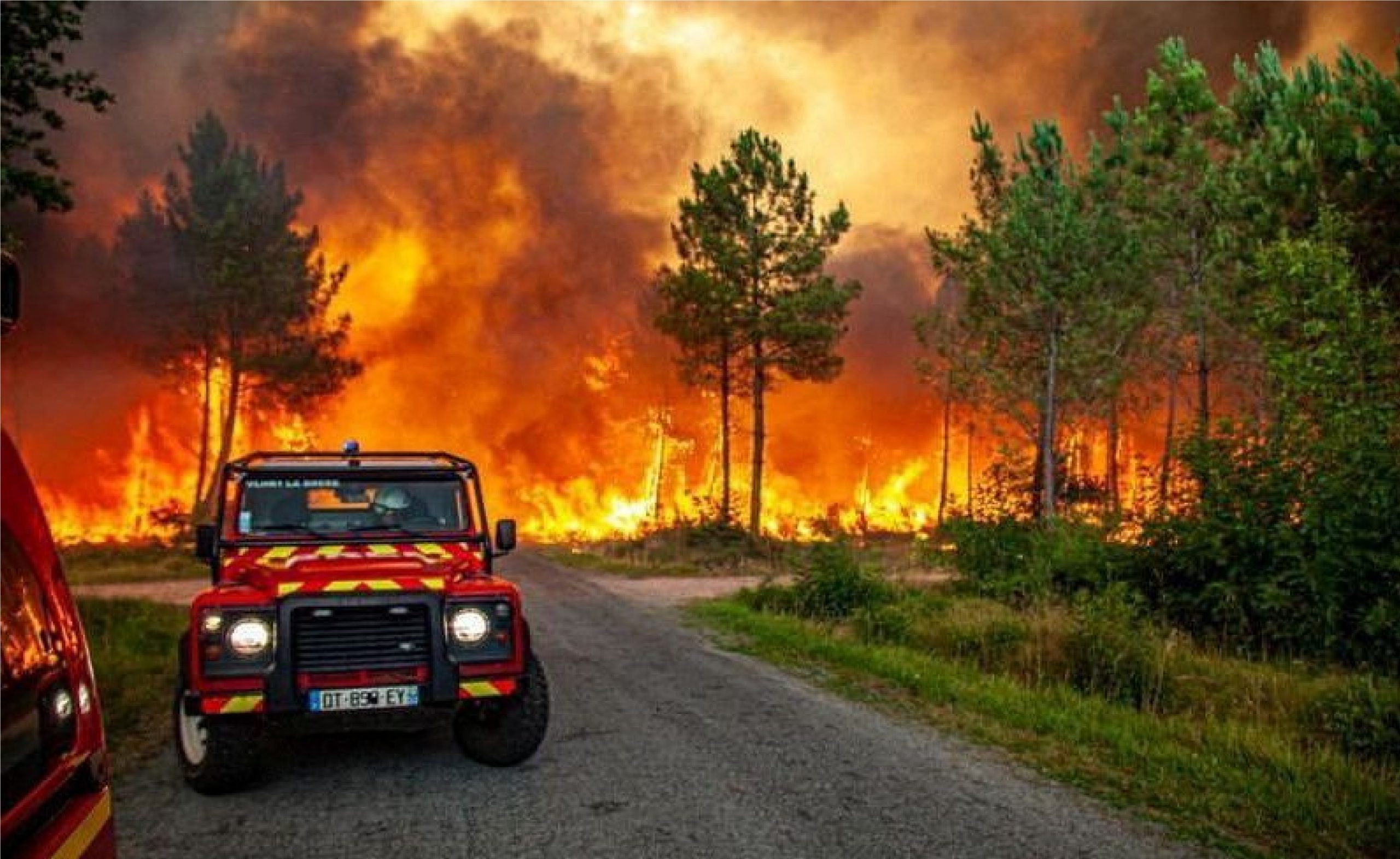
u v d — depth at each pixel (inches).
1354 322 450.0
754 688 371.6
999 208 885.2
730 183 1280.8
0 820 98.0
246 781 237.6
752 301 1291.8
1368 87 595.5
